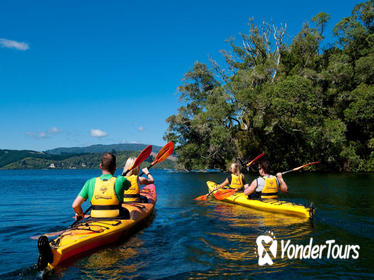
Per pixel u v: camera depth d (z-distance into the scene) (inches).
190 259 129.3
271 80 1175.0
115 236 154.6
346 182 559.5
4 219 234.2
